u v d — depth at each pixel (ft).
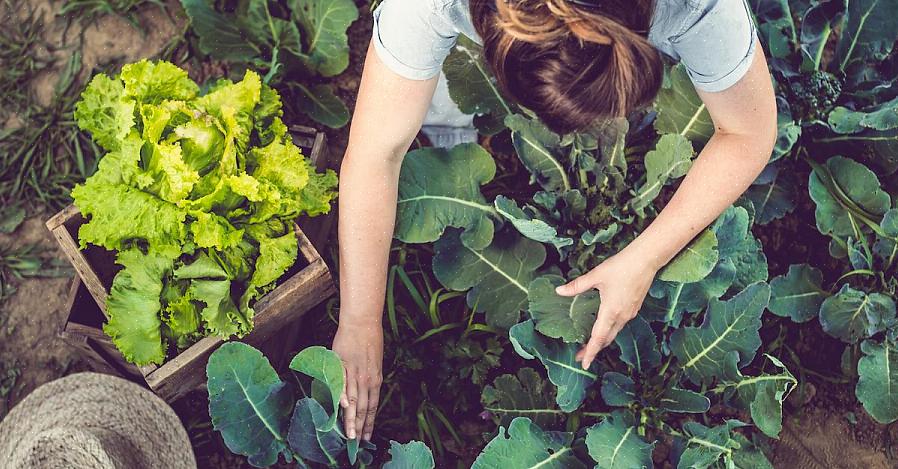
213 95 6.48
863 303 7.63
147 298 6.16
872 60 7.96
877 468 8.04
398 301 7.97
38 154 8.22
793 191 7.95
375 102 4.92
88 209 6.11
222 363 6.16
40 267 8.11
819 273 7.93
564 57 3.39
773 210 7.88
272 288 6.54
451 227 7.38
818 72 7.85
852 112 7.60
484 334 7.81
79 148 8.21
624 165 7.35
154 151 6.08
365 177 5.32
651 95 3.55
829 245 7.95
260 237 6.42
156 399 6.64
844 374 8.06
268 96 6.77
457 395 7.72
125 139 6.22
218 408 6.32
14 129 8.27
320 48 7.94
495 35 3.52
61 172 8.27
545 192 7.49
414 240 7.00
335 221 8.00
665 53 7.02
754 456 7.29
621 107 3.49
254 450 6.62
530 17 3.32
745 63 4.63
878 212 7.73
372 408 6.55
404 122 5.03
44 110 8.27
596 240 7.22
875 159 7.88
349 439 6.51
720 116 5.17
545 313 6.86
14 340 8.01
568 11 3.22
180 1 8.25
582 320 6.87
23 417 6.54
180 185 5.98
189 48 8.31
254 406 6.47
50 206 8.20
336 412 6.01
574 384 6.95
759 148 5.39
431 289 7.86
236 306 6.34
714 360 7.14
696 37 4.36
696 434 7.00
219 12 8.14
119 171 6.23
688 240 6.00
